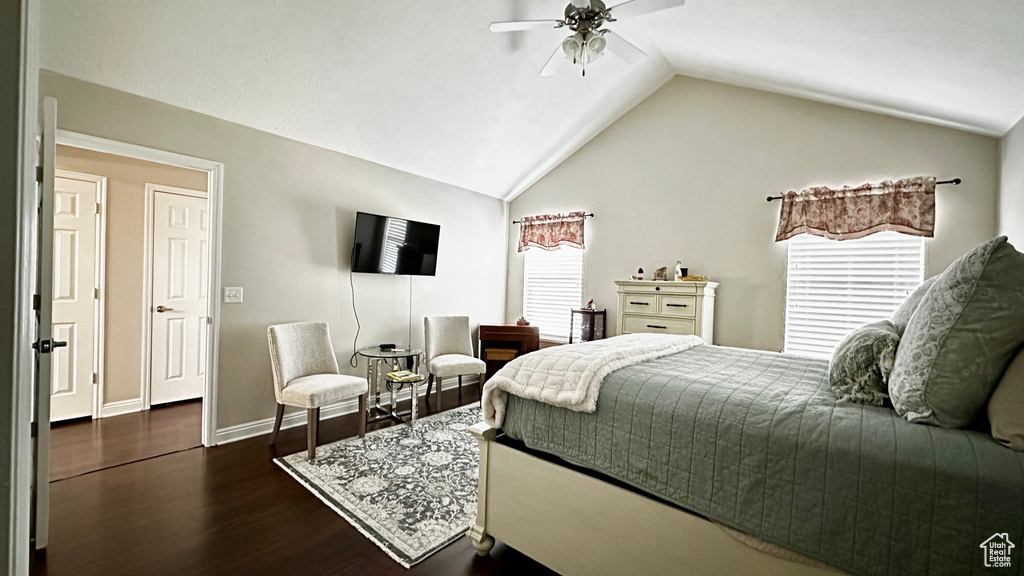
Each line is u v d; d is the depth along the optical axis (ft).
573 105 13.73
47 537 6.30
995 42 6.27
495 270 17.90
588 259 16.20
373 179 13.43
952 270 4.25
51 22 7.28
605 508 5.35
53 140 5.97
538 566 6.36
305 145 11.81
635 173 15.03
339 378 10.64
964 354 3.90
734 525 4.44
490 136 13.93
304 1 8.12
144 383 12.82
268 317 11.16
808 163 11.91
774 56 9.94
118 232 12.34
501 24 8.00
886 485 3.75
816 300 11.78
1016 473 3.34
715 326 13.32
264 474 8.84
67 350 11.56
